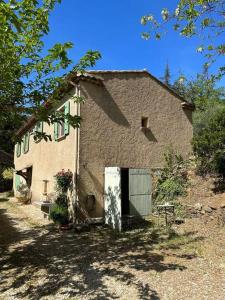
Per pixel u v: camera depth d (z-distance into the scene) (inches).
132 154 462.3
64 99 459.8
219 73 233.3
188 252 272.7
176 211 399.9
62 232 370.9
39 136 244.2
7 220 463.8
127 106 468.8
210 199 394.0
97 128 430.6
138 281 212.4
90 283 211.2
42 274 231.5
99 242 321.7
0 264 258.1
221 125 446.6
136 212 424.8
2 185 1012.5
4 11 169.3
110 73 455.8
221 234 309.4
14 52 220.4
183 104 539.8
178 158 509.7
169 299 183.3
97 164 423.2
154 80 510.0
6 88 226.2
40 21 213.3
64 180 418.3
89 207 407.5
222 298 182.7
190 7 194.2
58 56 214.4
